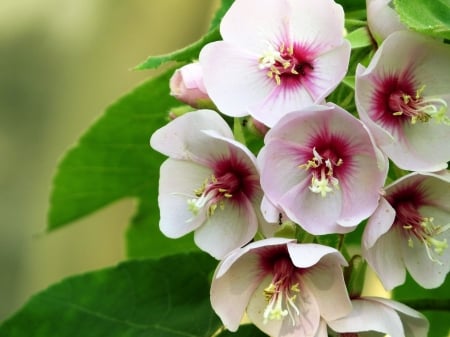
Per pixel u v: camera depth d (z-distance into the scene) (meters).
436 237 0.50
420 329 0.50
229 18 0.50
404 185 0.49
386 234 0.50
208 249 0.50
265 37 0.50
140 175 0.60
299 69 0.50
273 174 0.48
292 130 0.49
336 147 0.49
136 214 0.62
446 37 0.48
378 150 0.48
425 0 0.49
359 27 0.50
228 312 0.50
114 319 0.54
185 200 0.50
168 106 0.57
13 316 0.55
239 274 0.50
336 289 0.49
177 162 0.50
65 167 0.60
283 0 0.50
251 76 0.50
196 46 0.50
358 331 0.49
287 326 0.50
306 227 0.49
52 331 0.55
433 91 0.50
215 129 0.49
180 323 0.54
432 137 0.50
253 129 0.50
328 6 0.49
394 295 0.59
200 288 0.54
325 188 0.48
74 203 0.62
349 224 0.48
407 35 0.49
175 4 0.97
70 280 0.55
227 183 0.50
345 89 0.50
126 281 0.55
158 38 0.98
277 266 0.49
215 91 0.50
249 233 0.50
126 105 0.57
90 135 0.58
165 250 0.63
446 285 0.58
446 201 0.50
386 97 0.50
